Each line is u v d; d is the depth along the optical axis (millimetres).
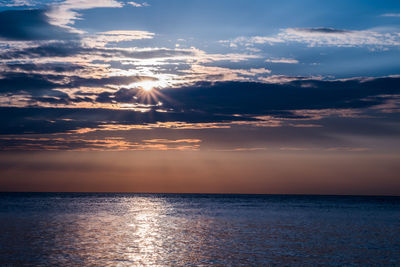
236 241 42188
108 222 61438
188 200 172875
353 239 44156
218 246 38875
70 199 163375
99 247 37344
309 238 44719
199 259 32781
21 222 59156
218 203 140250
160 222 62688
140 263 30984
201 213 83750
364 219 70188
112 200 158250
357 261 32688
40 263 30438
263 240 43031
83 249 36188
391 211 95000
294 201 167625
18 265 29781
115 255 33781
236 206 116938
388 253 35969
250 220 67125
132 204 123812
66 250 35594
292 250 37094
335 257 34125
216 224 60062
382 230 53156
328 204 137250
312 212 88688
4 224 56031
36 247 36781
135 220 65438
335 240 43344
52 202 130375
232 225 58688
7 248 36031
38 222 59438
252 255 34625
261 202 153375
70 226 54594
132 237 44312
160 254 34531
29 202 127562
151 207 107125
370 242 42062
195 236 46000
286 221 65438
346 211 93625
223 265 30812
